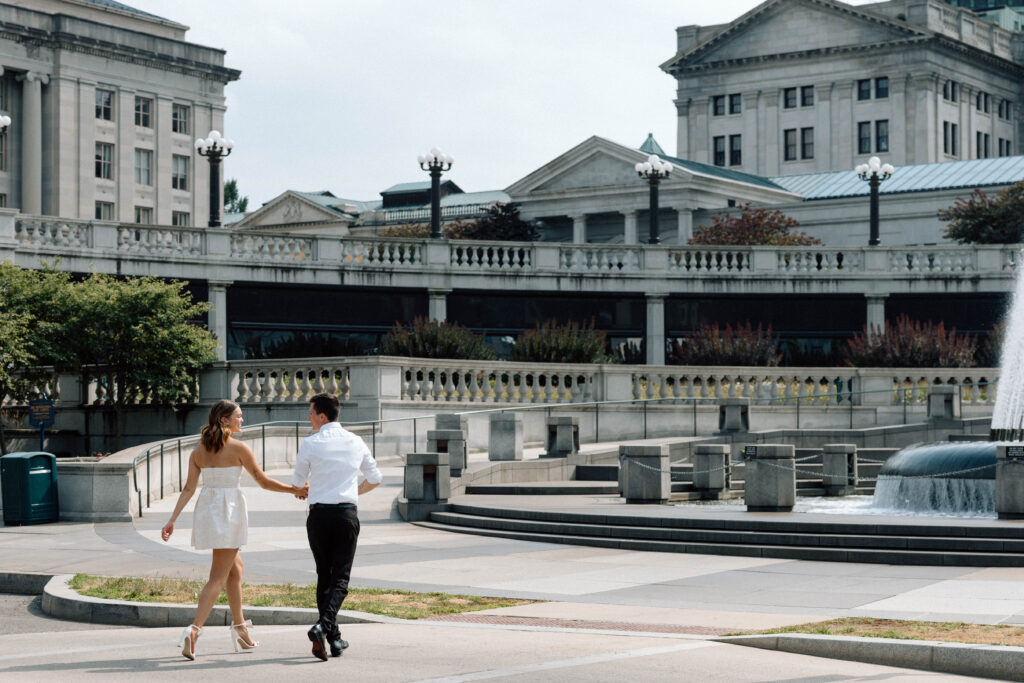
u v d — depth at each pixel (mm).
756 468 20406
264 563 16469
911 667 10312
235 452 11023
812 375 35781
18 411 36719
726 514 19344
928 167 78062
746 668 10016
